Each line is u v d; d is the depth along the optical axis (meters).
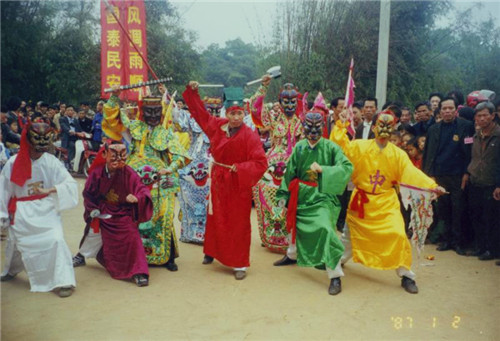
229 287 5.11
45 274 4.85
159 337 3.92
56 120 13.82
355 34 16.17
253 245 6.87
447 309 4.55
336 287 4.94
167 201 5.62
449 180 6.52
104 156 5.20
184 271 5.64
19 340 3.83
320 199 5.32
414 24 18.25
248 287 5.11
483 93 7.96
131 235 5.18
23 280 5.23
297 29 16.16
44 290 4.85
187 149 6.71
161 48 20.47
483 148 6.10
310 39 16.20
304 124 5.30
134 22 11.41
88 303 4.60
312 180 5.34
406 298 4.82
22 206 4.85
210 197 5.61
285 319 4.30
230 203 5.39
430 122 7.50
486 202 6.09
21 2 18.66
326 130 6.48
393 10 16.97
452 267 5.84
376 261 5.15
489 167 6.02
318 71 15.70
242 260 5.38
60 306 4.52
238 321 4.25
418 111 7.50
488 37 19.81
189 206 6.89
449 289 5.08
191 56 21.48
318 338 3.94
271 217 6.36
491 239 6.14
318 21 16.16
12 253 5.07
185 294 4.88
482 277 5.47
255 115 6.51
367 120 7.45
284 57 16.25
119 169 5.24
